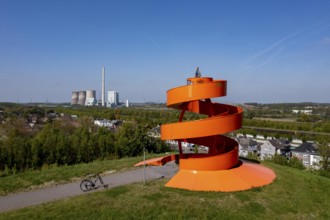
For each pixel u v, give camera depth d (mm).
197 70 21438
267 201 16219
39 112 146250
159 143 50281
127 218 13227
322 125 113562
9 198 16094
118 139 43688
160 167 23094
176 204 15172
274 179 20391
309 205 16219
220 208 14914
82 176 20469
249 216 14180
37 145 34594
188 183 18297
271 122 123000
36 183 18656
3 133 68562
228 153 20344
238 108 22234
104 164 24578
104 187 18031
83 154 38000
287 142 89812
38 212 13844
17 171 29312
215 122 19359
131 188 17672
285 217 14469
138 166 23484
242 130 112625
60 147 36062
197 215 13844
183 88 20141
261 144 91688
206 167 19719
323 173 32750
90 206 14617
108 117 124188
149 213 13883
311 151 74938
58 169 22500
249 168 21344
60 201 15469
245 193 17188
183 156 21641
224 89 20625
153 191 17156
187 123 19547
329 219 14602
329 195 18172
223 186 17891
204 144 22359
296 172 23516
